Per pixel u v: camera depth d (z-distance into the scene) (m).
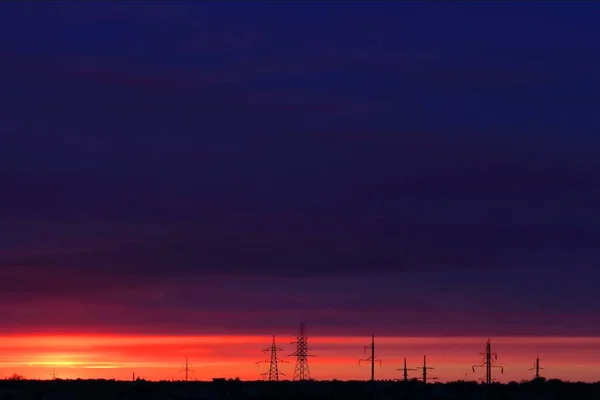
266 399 193.38
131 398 194.12
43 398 194.38
